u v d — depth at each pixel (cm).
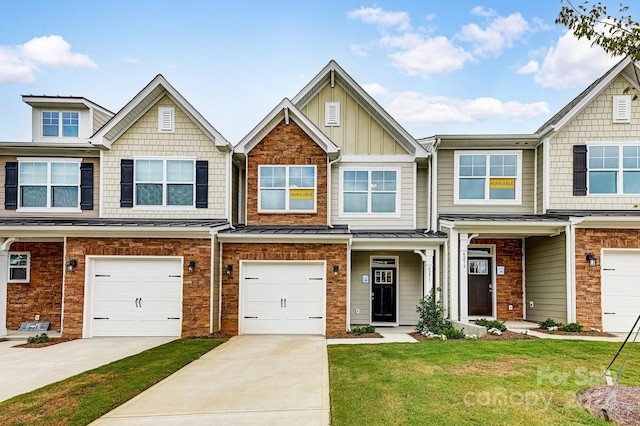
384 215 1595
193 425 572
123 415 612
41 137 1688
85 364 947
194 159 1502
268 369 866
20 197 1535
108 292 1327
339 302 1348
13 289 1538
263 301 1364
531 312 1573
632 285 1334
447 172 1576
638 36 737
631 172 1462
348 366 850
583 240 1342
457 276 1401
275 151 1529
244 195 1664
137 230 1295
